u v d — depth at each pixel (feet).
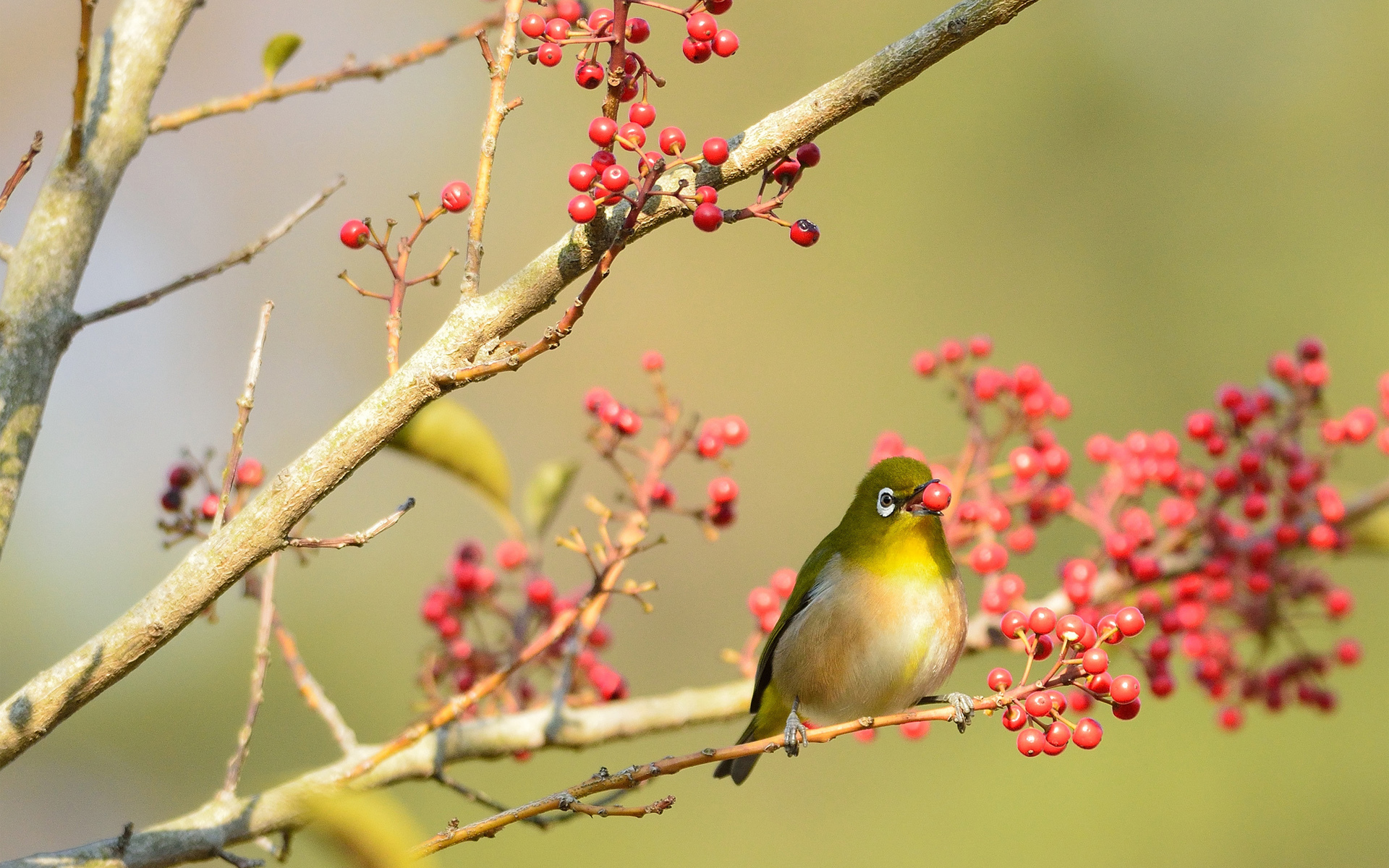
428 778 20.15
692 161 14.24
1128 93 71.15
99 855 16.29
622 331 67.46
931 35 14.49
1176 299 67.97
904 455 26.43
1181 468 25.40
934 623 23.08
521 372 66.23
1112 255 69.41
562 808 14.90
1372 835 48.14
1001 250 70.28
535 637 23.57
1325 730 50.24
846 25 72.74
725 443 22.75
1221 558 24.66
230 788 17.88
